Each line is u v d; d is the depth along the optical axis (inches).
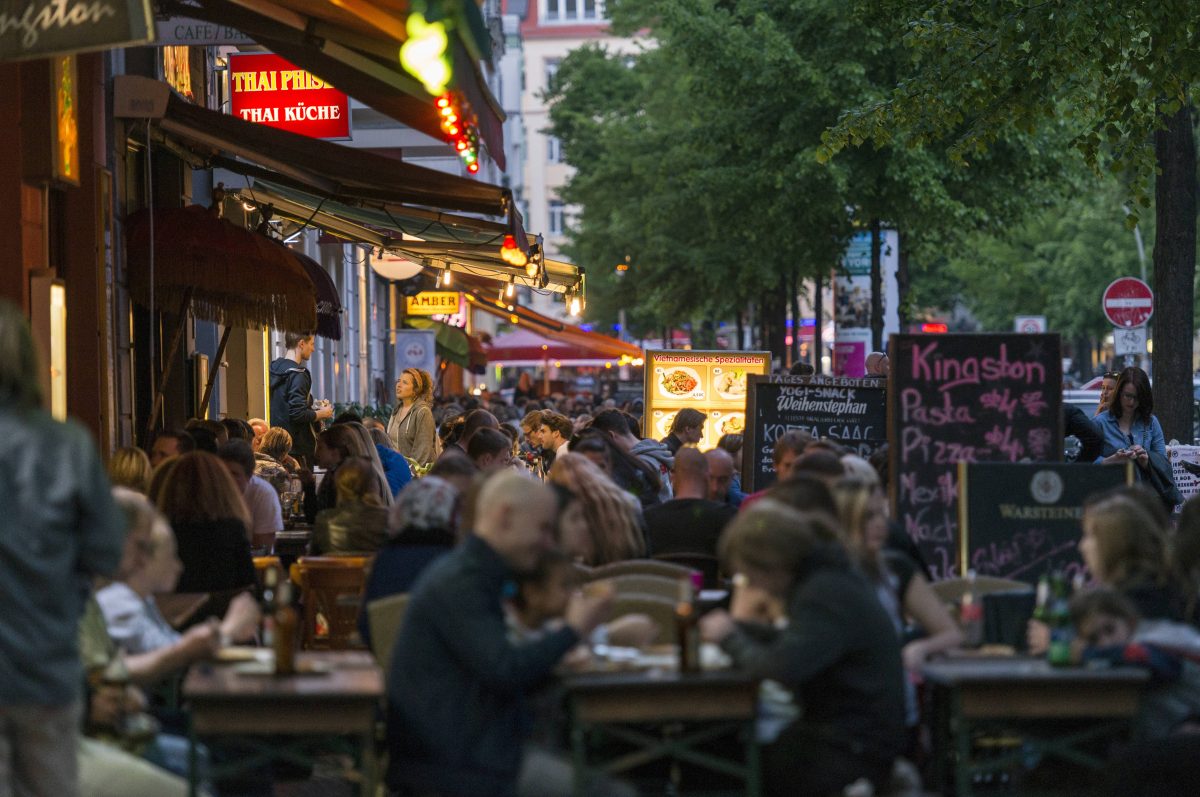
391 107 628.4
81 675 292.8
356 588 509.0
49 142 545.0
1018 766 360.5
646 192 2167.8
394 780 316.5
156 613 374.6
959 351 504.7
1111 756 315.0
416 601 316.5
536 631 329.7
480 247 849.5
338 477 539.8
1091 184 1566.2
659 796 352.2
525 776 311.9
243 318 722.8
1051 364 503.8
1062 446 502.3
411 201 724.0
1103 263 2834.6
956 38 865.5
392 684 315.3
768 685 346.6
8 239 547.5
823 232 1582.2
